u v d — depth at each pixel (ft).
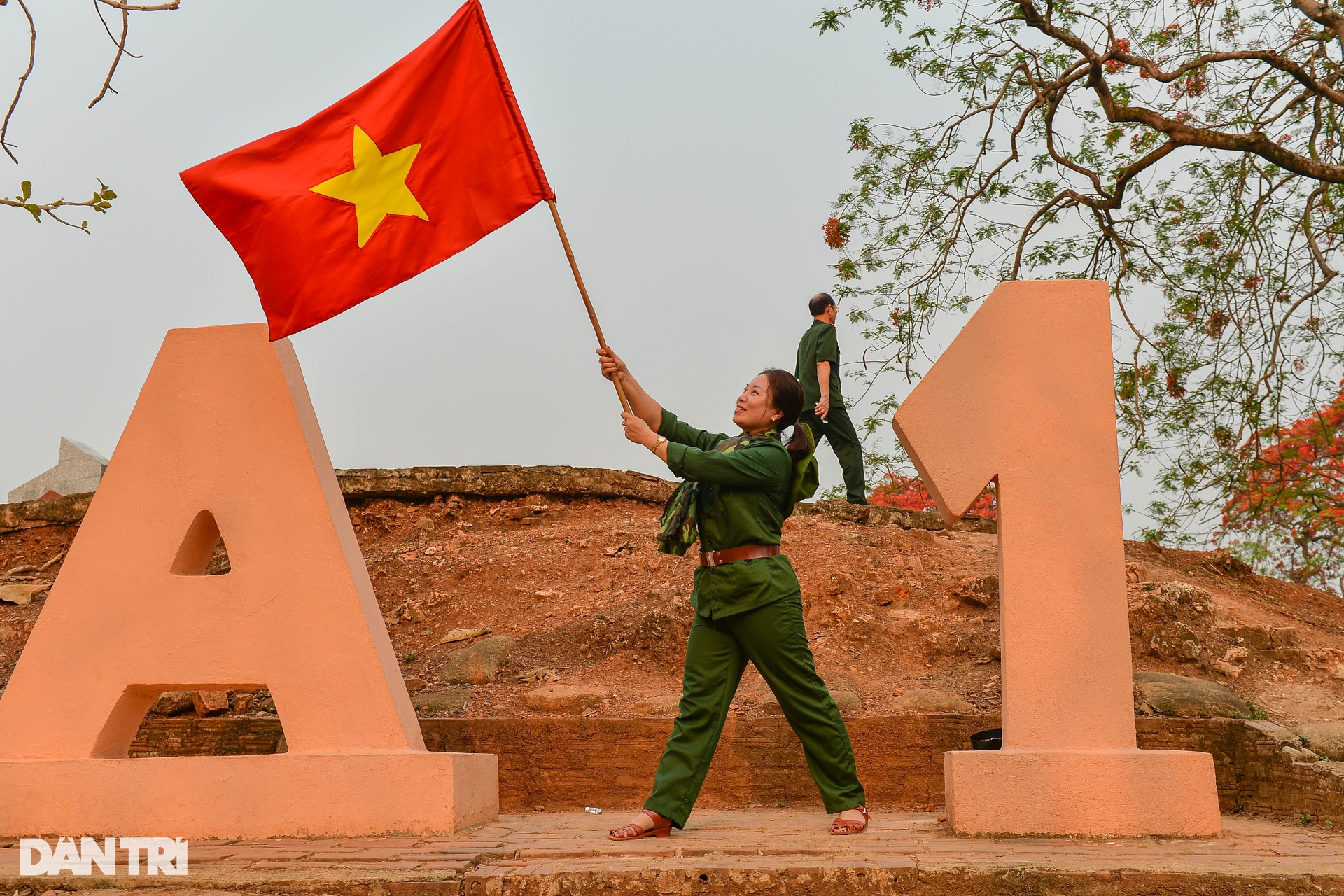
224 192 14.17
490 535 27.94
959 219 29.66
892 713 17.99
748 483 13.28
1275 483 30.07
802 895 10.55
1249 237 29.45
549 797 17.02
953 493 14.19
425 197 14.21
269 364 15.40
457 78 14.52
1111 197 28.68
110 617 14.83
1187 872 10.37
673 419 14.80
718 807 16.62
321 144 14.46
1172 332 29.60
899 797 16.63
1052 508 14.03
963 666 20.35
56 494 34.37
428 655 22.08
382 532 28.40
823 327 28.99
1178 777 12.85
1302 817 14.32
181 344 15.60
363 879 10.55
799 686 13.23
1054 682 13.56
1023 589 13.84
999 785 12.86
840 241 30.35
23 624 24.72
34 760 14.30
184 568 15.33
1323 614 26.63
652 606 22.07
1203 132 26.27
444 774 13.55
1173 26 28.68
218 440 15.23
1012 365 14.43
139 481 15.24
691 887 10.58
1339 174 25.55
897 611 22.44
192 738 18.17
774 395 14.21
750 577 13.17
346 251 13.99
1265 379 28.32
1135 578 24.07
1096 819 12.73
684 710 13.33
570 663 21.16
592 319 14.16
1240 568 27.84
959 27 28.53
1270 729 15.78
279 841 13.20
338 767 13.66
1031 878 10.43
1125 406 29.32
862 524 27.81
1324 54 28.55
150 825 13.78
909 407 14.52
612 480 29.45
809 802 16.63
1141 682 18.24
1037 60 28.94
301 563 14.71
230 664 14.53
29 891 10.91
